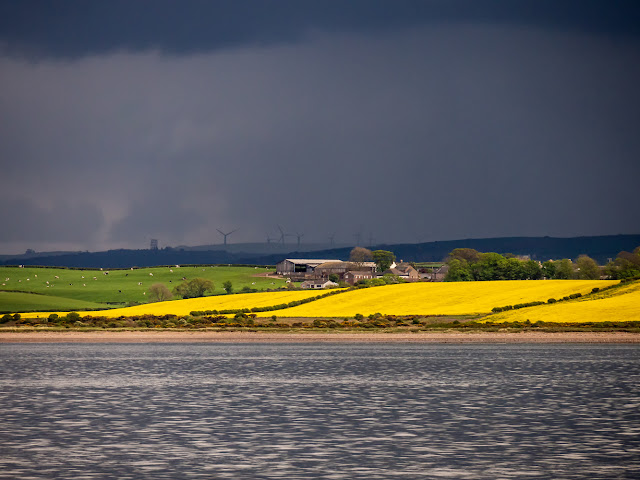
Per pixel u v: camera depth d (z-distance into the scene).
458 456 137.00
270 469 126.62
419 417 180.62
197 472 124.50
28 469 126.50
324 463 131.12
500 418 178.88
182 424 170.62
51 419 177.00
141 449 142.88
